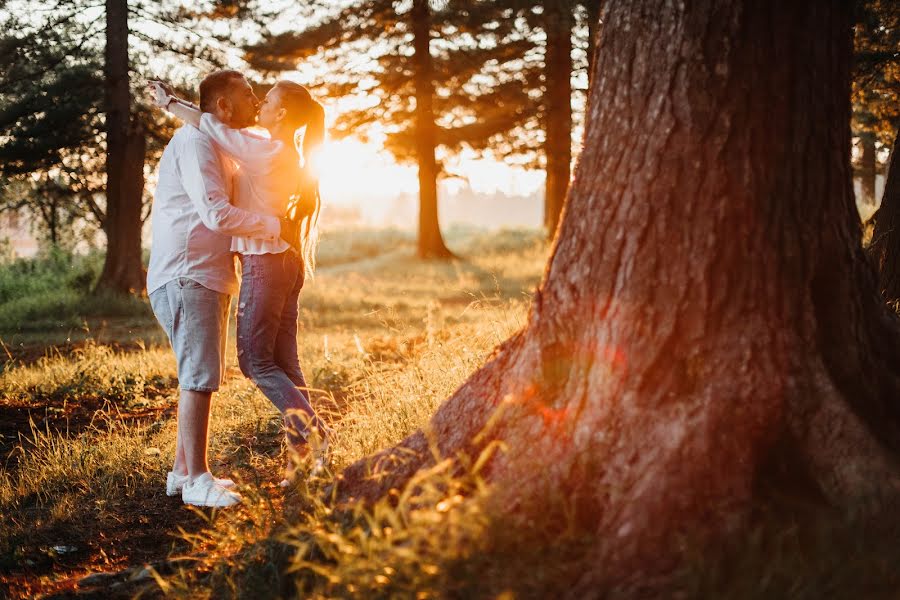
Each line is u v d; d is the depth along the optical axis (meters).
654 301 2.52
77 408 6.27
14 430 5.55
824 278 2.57
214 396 5.85
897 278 5.71
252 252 3.60
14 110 17.02
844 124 2.67
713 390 2.40
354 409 4.99
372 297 16.97
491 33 21.17
